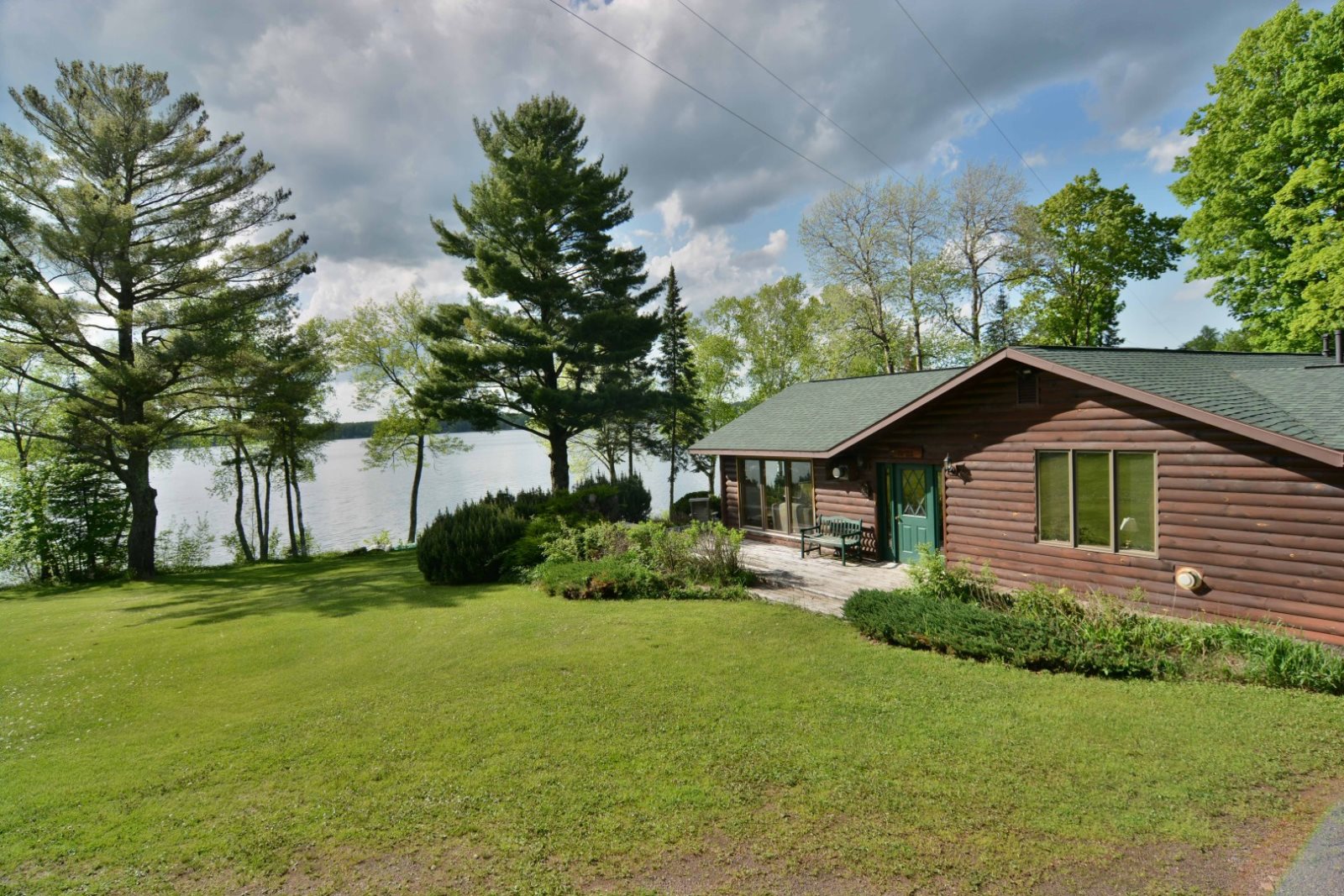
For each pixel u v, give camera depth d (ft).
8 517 73.82
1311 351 65.57
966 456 37.04
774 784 15.78
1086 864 12.26
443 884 12.54
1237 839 12.89
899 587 37.11
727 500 59.82
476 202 78.89
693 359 127.34
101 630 41.47
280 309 75.20
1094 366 30.94
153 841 14.67
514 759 17.88
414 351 104.06
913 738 17.95
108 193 64.95
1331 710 18.75
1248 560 26.03
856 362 106.32
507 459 281.54
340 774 17.65
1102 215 94.99
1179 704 19.62
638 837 13.83
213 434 76.18
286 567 77.05
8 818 16.03
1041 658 23.36
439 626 35.42
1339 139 57.62
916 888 11.76
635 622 32.37
